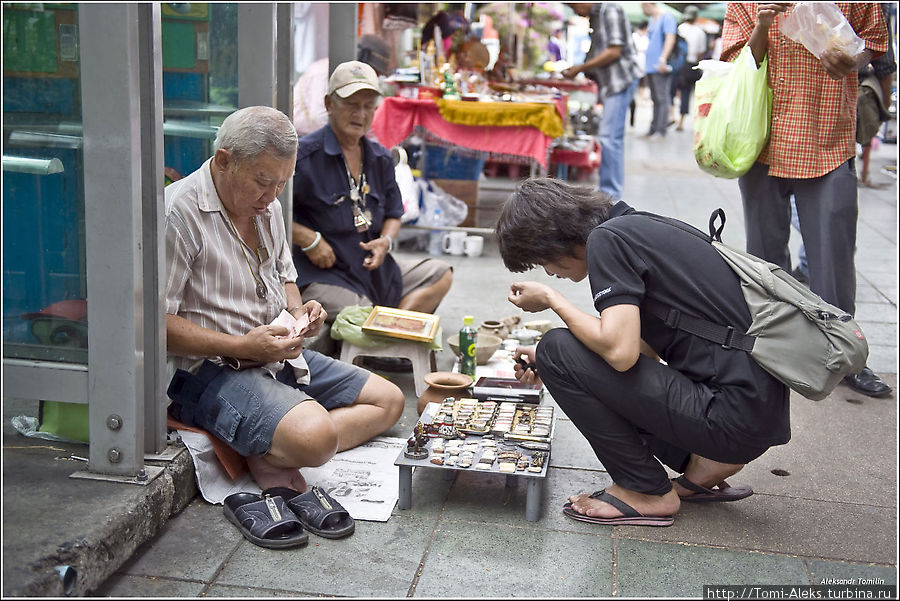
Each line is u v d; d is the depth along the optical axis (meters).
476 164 6.97
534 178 2.78
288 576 2.44
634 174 10.81
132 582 2.37
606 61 7.57
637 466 2.75
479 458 2.87
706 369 2.65
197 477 2.82
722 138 3.87
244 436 2.79
